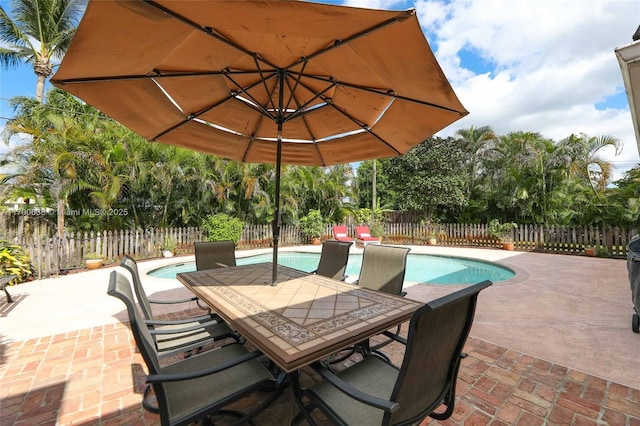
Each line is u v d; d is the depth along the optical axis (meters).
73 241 7.18
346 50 2.09
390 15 1.49
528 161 11.39
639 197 9.23
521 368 2.63
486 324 3.65
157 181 9.20
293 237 12.88
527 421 1.98
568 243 9.96
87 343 3.10
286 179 12.16
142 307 2.17
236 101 3.13
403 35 1.65
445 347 1.38
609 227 9.23
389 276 3.11
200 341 2.27
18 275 5.66
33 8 11.41
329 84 2.88
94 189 8.30
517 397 2.23
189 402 1.55
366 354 2.65
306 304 2.13
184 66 2.36
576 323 3.68
